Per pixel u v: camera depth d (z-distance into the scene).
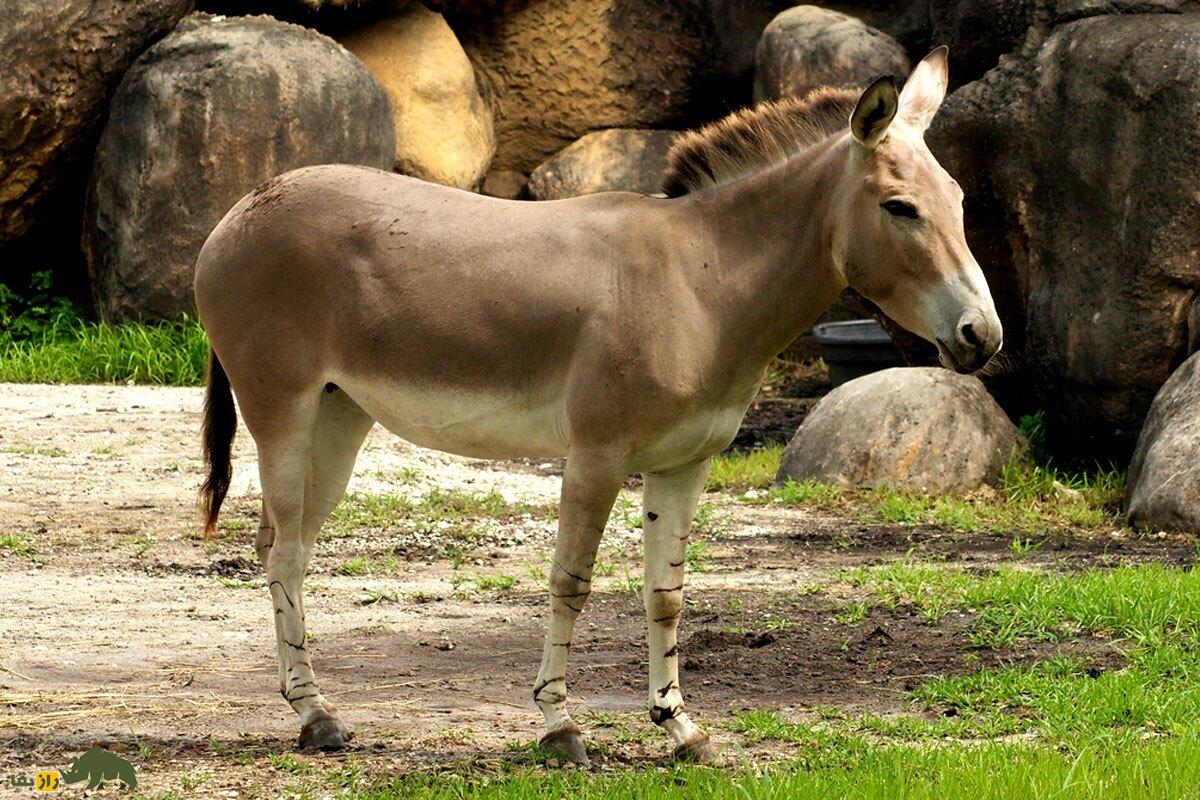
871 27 35.19
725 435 10.07
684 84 38.81
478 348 10.02
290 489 10.64
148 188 31.98
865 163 9.53
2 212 33.41
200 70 32.06
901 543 19.66
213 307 10.80
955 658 13.48
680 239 9.91
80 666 12.79
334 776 9.64
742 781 9.23
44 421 24.91
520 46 38.75
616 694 12.50
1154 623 13.88
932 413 23.25
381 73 36.22
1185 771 9.41
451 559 18.53
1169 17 23.25
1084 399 23.69
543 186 37.88
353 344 10.35
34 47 31.62
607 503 9.86
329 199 10.58
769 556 18.86
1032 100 24.00
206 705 11.66
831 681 12.85
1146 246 22.50
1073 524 20.89
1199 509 19.77
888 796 8.97
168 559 17.62
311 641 14.17
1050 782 9.13
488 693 12.41
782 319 9.90
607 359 9.66
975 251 25.75
